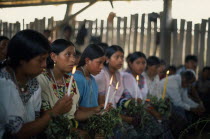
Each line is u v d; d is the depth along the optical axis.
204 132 5.43
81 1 7.36
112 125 2.69
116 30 7.50
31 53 1.94
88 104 3.12
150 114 3.86
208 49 7.24
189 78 5.58
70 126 2.24
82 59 3.21
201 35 7.23
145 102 3.99
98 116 2.72
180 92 5.57
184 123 4.88
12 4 8.34
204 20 7.20
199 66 7.28
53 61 2.58
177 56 7.27
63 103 2.15
